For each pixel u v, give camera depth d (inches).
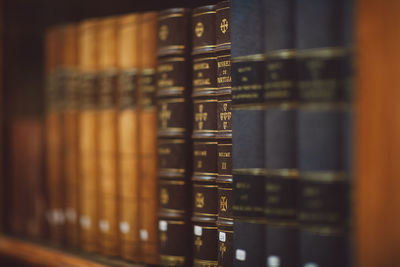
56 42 41.2
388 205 22.7
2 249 43.8
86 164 38.0
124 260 34.8
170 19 32.1
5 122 44.8
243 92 27.6
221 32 29.6
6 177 44.9
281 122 25.5
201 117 30.7
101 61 36.9
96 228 37.2
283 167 25.5
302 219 24.8
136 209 34.3
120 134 35.2
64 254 38.3
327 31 24.1
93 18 46.9
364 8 23.1
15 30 45.2
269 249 26.1
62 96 40.5
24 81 46.4
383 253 22.8
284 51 25.5
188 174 31.9
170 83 32.0
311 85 24.5
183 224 31.8
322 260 24.2
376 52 22.9
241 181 27.6
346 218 23.7
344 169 23.8
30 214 43.4
